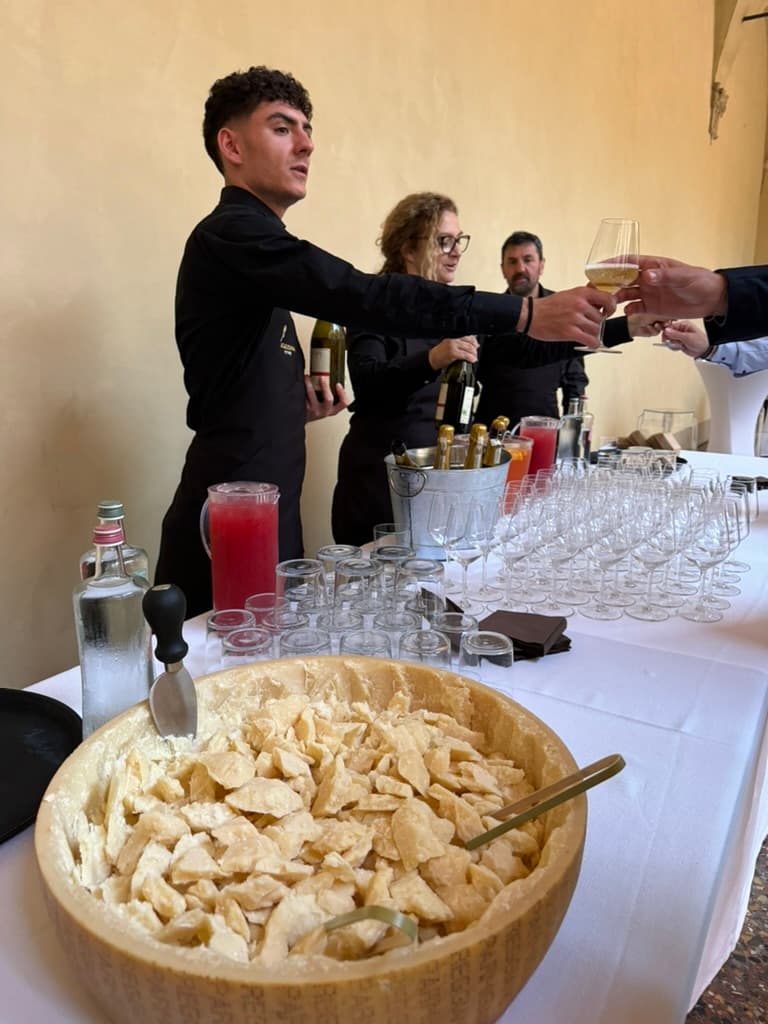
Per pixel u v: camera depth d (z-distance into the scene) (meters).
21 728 0.81
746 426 3.58
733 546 1.31
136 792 0.61
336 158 2.64
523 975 0.44
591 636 1.14
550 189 4.09
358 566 1.17
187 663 1.01
